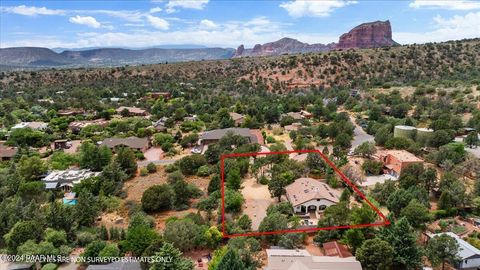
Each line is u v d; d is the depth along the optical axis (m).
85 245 63.38
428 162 99.50
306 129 134.88
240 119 156.75
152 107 188.00
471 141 109.19
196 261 57.88
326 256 55.22
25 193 80.75
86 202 71.50
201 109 176.00
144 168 101.69
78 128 148.38
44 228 63.88
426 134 113.81
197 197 84.56
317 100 180.12
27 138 127.62
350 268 50.19
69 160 107.25
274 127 153.75
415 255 54.00
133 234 59.44
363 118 159.62
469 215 70.94
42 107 184.50
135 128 144.25
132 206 79.25
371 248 52.66
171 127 152.25
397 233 54.81
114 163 95.00
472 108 144.88
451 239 53.81
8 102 182.75
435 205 75.25
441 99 156.62
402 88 192.62
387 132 119.88
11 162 105.56
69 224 65.12
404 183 79.19
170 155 118.25
